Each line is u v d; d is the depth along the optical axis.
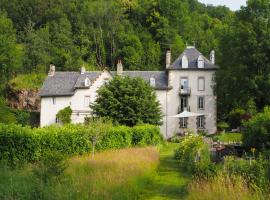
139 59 94.38
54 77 66.06
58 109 62.88
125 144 35.00
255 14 53.59
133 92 48.91
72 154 26.55
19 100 76.31
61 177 15.56
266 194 13.61
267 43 51.12
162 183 21.30
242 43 52.56
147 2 107.69
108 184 16.22
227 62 56.06
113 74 66.06
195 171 20.25
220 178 15.23
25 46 93.94
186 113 57.94
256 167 15.69
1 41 80.44
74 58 93.25
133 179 18.03
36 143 23.17
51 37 98.06
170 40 98.06
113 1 113.44
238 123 57.56
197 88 61.09
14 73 85.00
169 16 102.94
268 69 51.16
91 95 62.28
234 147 27.80
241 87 52.62
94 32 105.00
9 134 22.20
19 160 22.33
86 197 13.89
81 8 112.56
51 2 112.31
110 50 103.88
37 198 12.99
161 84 62.31
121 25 106.44
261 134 24.73
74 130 27.45
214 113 60.50
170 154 37.12
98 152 29.58
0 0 112.50
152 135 40.25
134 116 48.19
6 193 12.84
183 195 17.92
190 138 28.14
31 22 107.06
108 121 34.06
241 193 13.49
